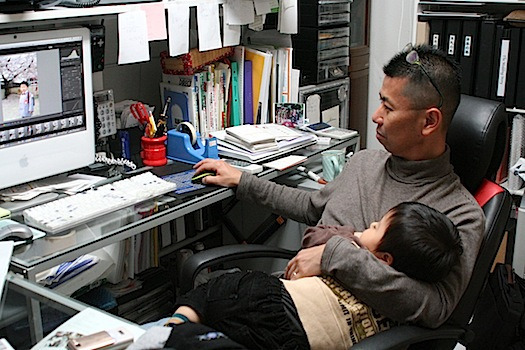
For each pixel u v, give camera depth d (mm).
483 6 2789
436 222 1385
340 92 2834
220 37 2209
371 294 1364
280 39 2533
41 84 1618
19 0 1515
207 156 2082
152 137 2037
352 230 1595
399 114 1568
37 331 1049
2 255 1326
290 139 2240
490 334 2160
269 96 2490
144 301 2164
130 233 1534
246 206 2402
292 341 1285
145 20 1855
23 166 1621
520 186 2654
